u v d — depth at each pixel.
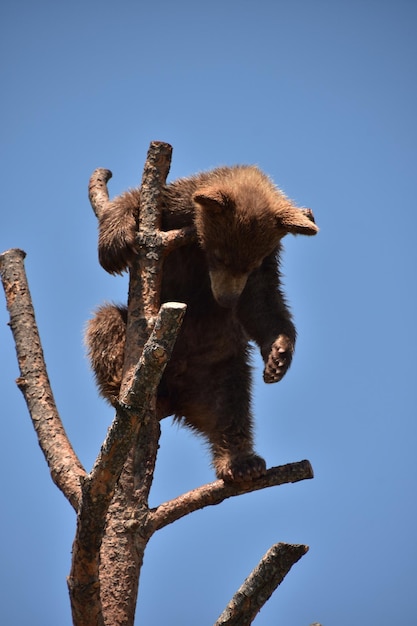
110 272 13.66
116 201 14.20
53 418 10.80
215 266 15.59
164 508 10.55
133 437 8.31
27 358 11.20
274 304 16.45
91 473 8.45
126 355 11.41
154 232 11.98
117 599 9.83
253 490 11.05
